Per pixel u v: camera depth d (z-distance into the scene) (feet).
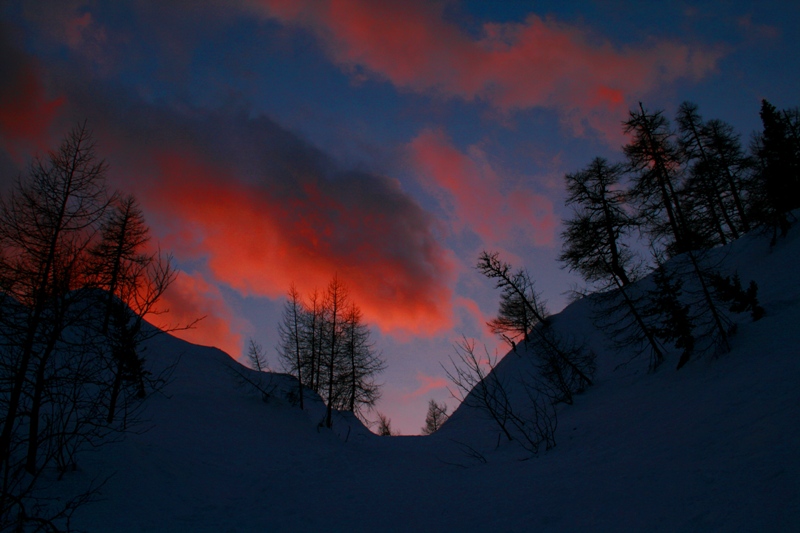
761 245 80.38
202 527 30.86
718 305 55.47
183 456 46.39
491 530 26.61
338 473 49.42
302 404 85.81
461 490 38.29
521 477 38.09
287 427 73.36
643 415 45.47
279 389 91.04
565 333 104.27
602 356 85.76
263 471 50.21
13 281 26.66
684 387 47.60
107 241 54.80
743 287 68.28
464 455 58.59
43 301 27.30
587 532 22.47
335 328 97.71
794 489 19.35
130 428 47.34
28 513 25.52
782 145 82.64
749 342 46.96
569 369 80.84
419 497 38.22
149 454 41.68
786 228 76.48
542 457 45.39
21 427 35.37
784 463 22.04
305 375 93.86
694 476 25.02
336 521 32.71
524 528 25.52
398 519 32.35
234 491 41.50
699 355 52.75
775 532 17.01
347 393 101.50
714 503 21.02
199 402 69.67
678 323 55.57
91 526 27.07
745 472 22.98
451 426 97.66
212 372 95.30
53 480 30.17
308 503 37.63
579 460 38.42
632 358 76.64
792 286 58.23
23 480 28.19
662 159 83.30
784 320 47.32
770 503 19.08
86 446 36.70
